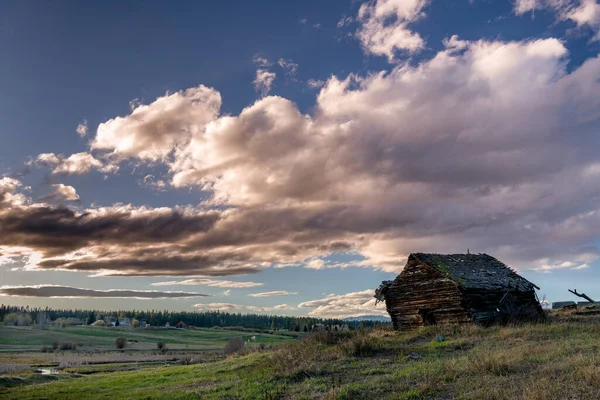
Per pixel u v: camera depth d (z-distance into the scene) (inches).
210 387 807.7
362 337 1036.5
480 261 1626.5
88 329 6456.7
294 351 1039.6
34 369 2048.5
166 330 6983.3
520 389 526.6
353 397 610.2
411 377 682.2
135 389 920.9
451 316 1347.2
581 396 476.1
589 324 1099.3
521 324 1235.2
